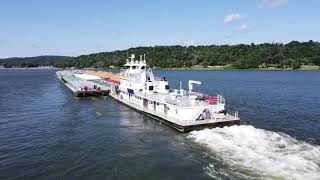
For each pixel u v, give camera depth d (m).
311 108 68.38
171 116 51.97
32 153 37.69
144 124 52.53
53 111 67.25
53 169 32.53
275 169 29.91
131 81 74.69
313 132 46.03
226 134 42.50
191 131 45.06
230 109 67.38
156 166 32.88
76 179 30.08
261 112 63.41
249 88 118.38
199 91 108.56
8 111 68.00
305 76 195.12
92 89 96.69
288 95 93.94
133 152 37.56
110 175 30.86
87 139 43.56
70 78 166.12
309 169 29.64
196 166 32.34
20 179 30.17
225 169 30.95
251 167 30.81
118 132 47.38
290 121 54.19
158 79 75.62
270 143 38.47
